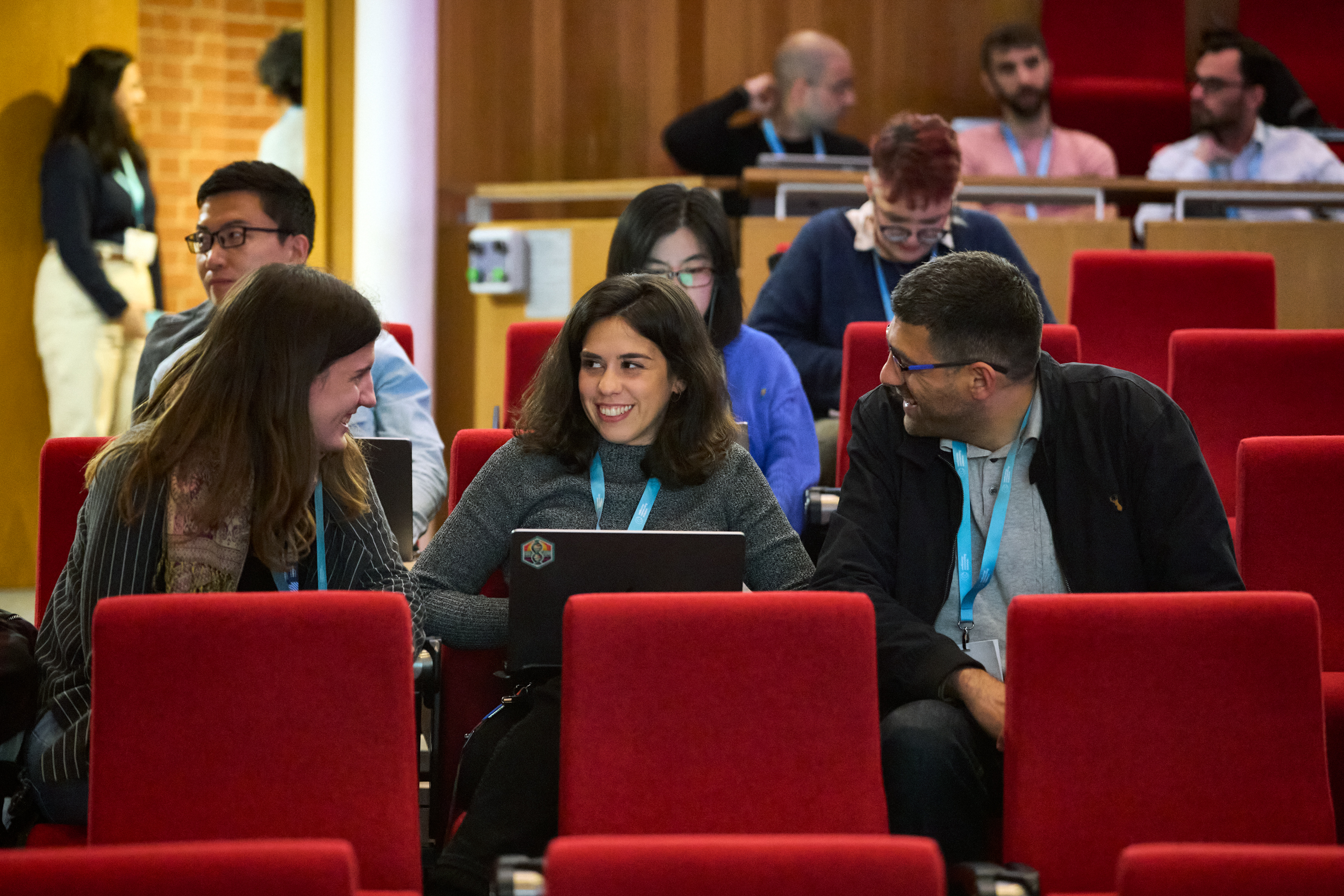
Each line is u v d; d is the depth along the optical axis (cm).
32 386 714
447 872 268
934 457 315
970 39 952
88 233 705
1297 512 336
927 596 310
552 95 897
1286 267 668
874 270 513
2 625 289
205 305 438
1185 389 436
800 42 820
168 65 969
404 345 502
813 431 429
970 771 274
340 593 243
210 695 237
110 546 265
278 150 816
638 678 242
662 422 330
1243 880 196
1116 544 304
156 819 234
